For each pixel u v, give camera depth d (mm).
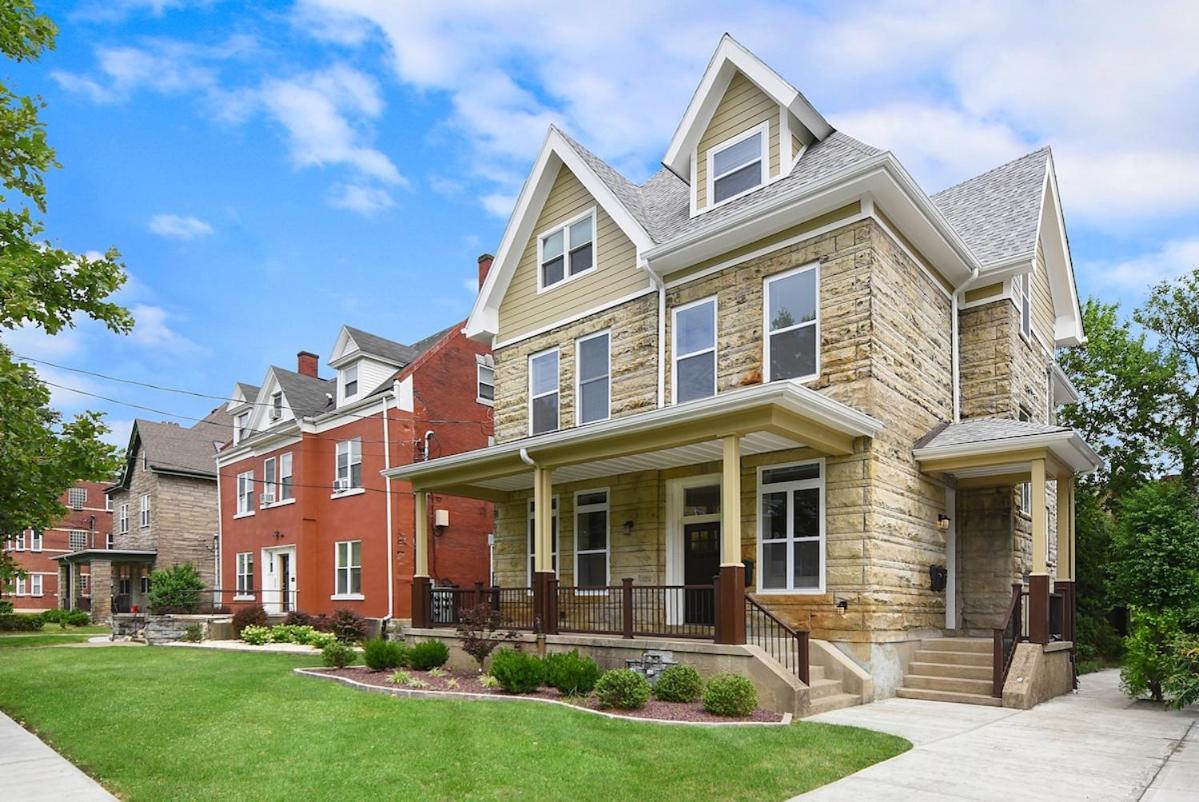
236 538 28484
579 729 7852
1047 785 6246
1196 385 24750
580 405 15453
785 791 5992
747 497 12188
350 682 11484
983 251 14641
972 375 14312
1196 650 10258
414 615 14992
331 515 23844
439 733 7707
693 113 14188
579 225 16109
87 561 36000
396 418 22016
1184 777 6539
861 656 10492
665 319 13938
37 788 6324
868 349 11156
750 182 13586
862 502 10852
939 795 5949
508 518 16531
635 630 12250
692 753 6953
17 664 15406
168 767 6691
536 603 12586
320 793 5840
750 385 12477
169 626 22156
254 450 27828
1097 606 19531
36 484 10445
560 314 16094
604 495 14578
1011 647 10992
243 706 9492
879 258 11570
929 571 12281
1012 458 11453
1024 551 14242
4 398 9125
